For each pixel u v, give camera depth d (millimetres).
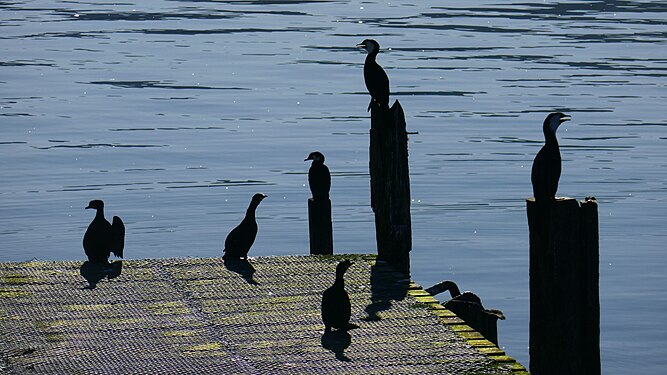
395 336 9250
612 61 45188
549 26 57250
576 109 35031
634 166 27656
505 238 22406
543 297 9156
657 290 19250
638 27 56406
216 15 64312
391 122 11820
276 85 40250
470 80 40750
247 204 24703
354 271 11492
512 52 47969
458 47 49688
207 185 26141
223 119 33938
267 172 27391
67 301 10266
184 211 24094
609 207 24297
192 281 11016
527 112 34562
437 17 61781
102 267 11547
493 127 32406
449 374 8273
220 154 29250
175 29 57781
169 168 27734
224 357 8656
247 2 71625
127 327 9453
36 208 24109
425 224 23391
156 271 11398
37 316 9781
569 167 27625
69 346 8930
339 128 32469
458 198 25344
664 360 16250
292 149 29797
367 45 14102
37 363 8500
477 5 68562
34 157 28719
